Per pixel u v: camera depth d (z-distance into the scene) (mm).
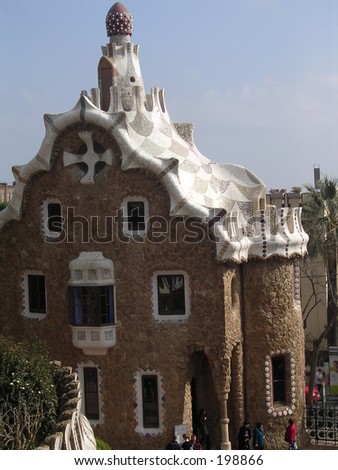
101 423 31469
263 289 32062
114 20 34594
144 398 31266
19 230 33000
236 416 32000
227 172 35344
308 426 34281
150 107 34125
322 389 38219
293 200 44438
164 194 30469
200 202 32031
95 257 30969
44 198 32094
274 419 32188
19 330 33344
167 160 30203
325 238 39438
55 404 22547
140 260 30766
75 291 31125
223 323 30141
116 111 32625
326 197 40094
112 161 30719
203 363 33406
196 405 33500
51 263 31984
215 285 30188
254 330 32094
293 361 32688
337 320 45031
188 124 36156
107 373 31297
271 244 31859
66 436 19391
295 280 33500
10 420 21109
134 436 31047
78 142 31188
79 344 31078
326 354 45594
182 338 30641
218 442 32906
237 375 31828
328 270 42062
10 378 21453
